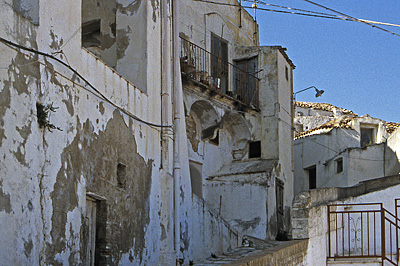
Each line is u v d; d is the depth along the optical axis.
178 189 13.41
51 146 8.82
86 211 10.26
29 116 8.31
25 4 8.89
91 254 10.34
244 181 20.22
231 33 22.59
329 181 28.22
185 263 13.69
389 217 13.52
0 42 7.82
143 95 12.59
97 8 14.94
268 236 19.70
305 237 12.01
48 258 8.55
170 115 13.59
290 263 11.12
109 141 10.87
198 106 19.48
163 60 13.69
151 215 12.50
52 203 8.74
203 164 20.19
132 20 13.23
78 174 9.60
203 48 20.61
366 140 29.56
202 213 15.05
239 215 20.05
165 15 13.88
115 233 10.83
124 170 11.45
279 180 21.39
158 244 12.74
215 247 15.55
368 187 14.32
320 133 29.50
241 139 21.94
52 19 9.20
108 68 11.11
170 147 13.45
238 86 21.92
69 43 9.68
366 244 13.24
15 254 7.75
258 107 22.02
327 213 12.77
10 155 7.82
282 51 22.75
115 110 11.23
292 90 24.25
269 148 21.64
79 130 9.76
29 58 8.45
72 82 9.63
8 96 7.88
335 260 12.42
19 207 7.91
